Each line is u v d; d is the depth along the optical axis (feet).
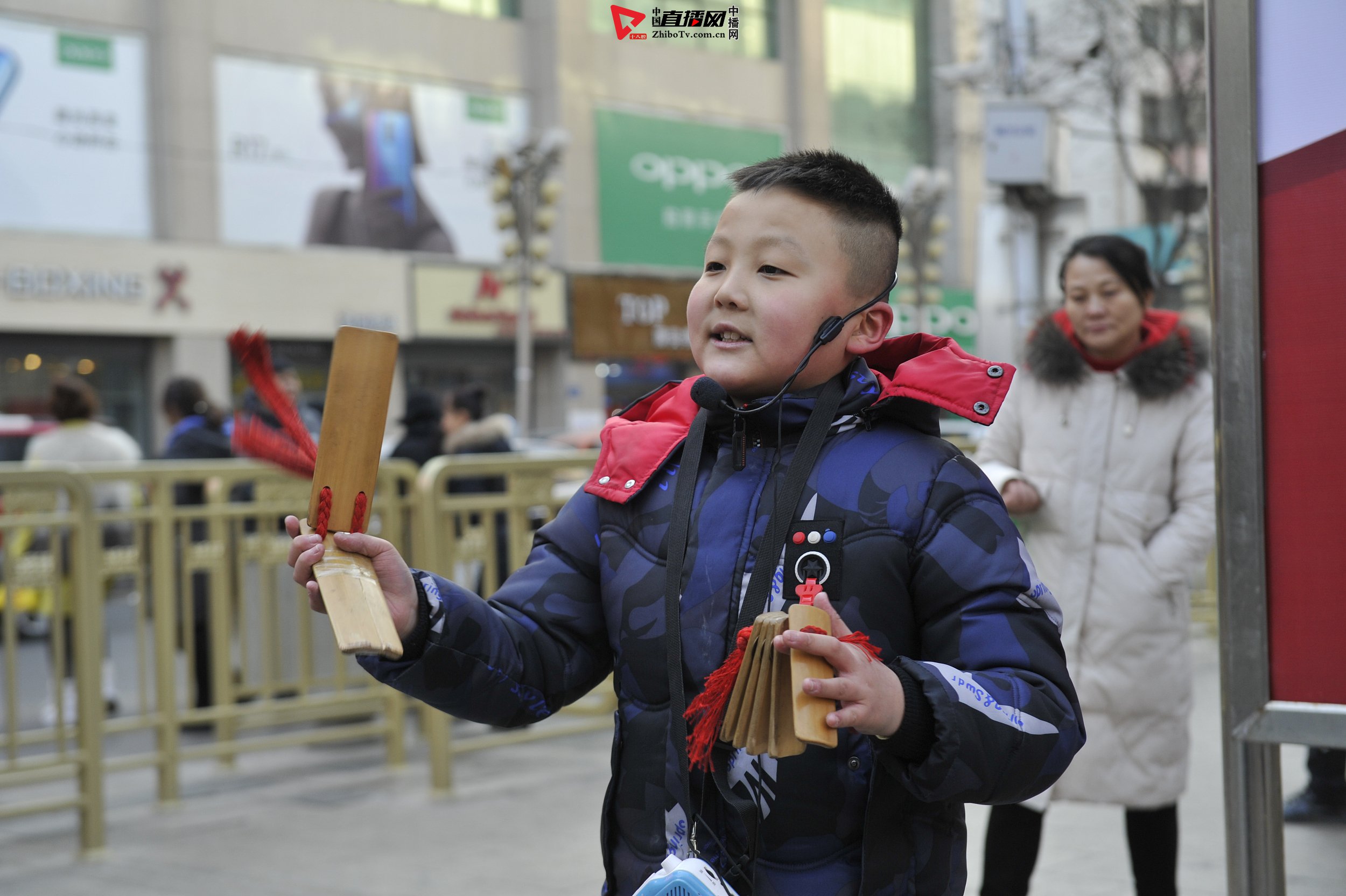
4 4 66.95
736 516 4.96
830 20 96.84
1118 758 10.08
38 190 68.33
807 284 4.97
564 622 5.38
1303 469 5.54
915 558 4.75
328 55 77.61
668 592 4.91
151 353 72.28
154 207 72.18
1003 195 36.70
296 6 76.38
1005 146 36.06
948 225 69.97
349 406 4.65
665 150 90.58
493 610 5.22
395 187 80.33
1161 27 50.85
